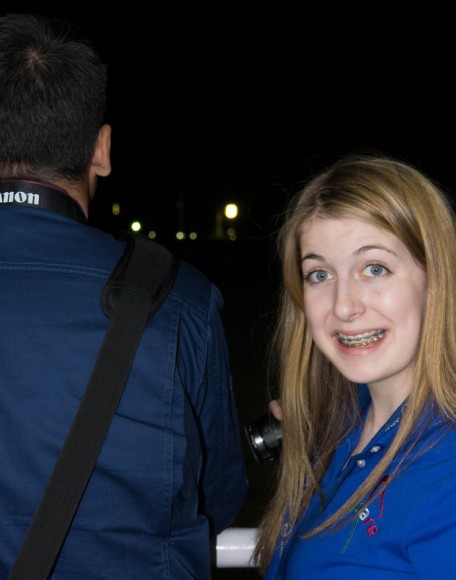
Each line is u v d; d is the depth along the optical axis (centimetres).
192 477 128
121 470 119
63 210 128
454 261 125
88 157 132
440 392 123
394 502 120
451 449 119
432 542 115
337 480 136
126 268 124
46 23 133
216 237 3356
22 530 116
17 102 126
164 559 122
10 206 127
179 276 130
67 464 114
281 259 144
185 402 125
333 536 125
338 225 125
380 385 136
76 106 128
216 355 133
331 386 151
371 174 125
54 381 118
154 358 122
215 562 148
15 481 116
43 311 120
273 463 462
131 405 120
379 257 124
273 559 143
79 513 117
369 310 125
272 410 154
